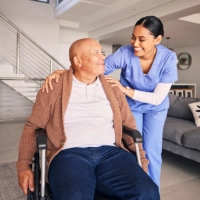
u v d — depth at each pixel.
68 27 6.41
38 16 5.84
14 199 1.70
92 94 1.22
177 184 2.00
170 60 1.43
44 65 5.95
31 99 4.94
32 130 1.15
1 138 3.45
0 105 5.32
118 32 5.97
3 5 5.42
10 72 4.54
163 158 2.68
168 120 2.76
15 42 5.55
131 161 1.12
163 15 4.38
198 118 2.52
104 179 1.05
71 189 0.89
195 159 2.16
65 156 1.06
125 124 1.29
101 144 1.16
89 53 1.14
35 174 1.03
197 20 5.41
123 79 1.62
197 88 8.63
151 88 1.53
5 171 2.20
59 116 1.13
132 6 4.48
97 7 4.94
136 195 0.94
